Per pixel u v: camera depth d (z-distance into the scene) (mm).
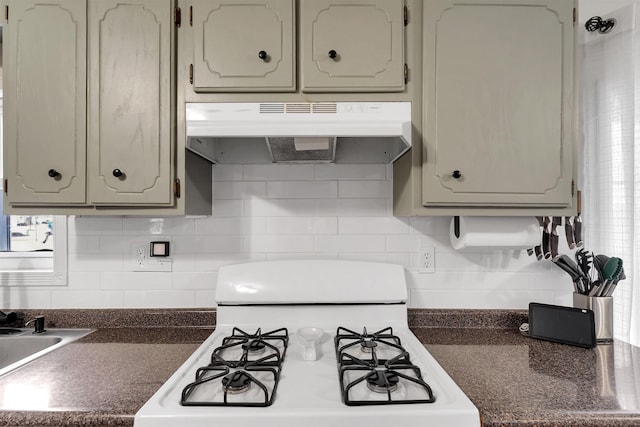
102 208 1097
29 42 1071
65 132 1066
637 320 1242
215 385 853
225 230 1391
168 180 1069
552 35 1091
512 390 829
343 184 1396
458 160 1080
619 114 1263
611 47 1279
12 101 1071
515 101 1085
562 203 1093
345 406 744
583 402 774
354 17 1063
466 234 1215
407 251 1398
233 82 1057
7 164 1072
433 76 1077
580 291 1231
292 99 1072
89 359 1020
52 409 734
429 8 1077
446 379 860
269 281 1263
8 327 1329
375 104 1016
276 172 1395
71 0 1069
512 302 1401
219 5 1060
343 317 1271
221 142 1379
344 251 1397
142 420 705
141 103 1066
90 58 1068
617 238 1268
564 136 1094
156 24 1069
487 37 1083
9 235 1460
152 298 1387
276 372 862
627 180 1249
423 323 1364
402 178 1225
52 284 1381
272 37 1056
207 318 1359
